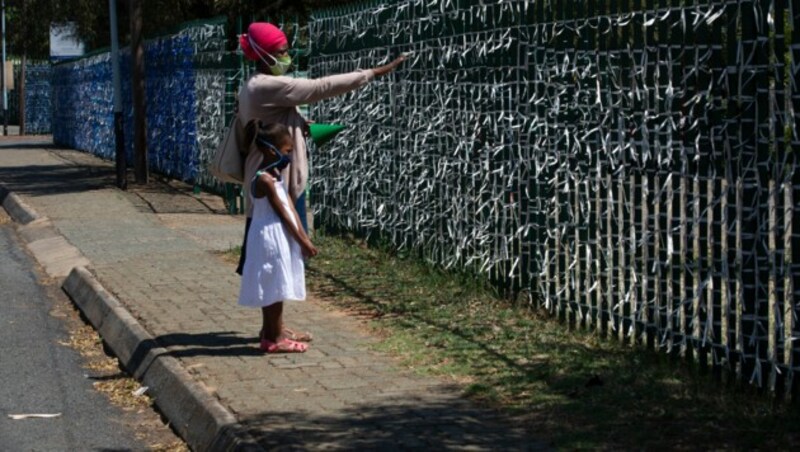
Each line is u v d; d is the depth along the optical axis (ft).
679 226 26.45
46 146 132.26
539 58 32.32
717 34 24.77
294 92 29.07
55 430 26.02
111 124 102.01
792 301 22.95
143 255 47.50
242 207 63.31
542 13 32.04
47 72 172.24
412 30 40.96
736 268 24.31
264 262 28.53
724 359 25.11
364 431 22.52
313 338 30.99
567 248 31.24
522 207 33.55
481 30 35.55
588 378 25.76
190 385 26.35
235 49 64.80
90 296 39.29
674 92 26.27
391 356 28.78
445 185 38.70
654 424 22.31
